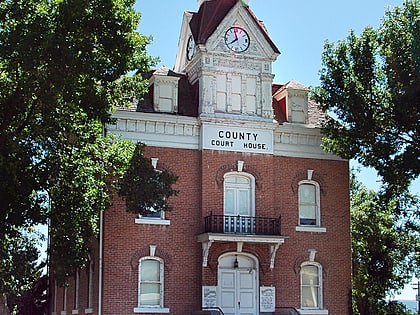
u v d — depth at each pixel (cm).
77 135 2734
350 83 3108
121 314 3083
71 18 2448
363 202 4466
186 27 3675
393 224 4269
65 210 2688
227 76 3419
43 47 2350
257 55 3475
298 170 3481
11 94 2606
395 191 3203
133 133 3247
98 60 2512
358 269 4288
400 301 4484
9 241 2866
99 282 3091
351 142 3181
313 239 3447
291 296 3353
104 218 3133
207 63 3391
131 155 2780
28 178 2588
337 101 3134
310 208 3497
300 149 3506
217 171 3309
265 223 3306
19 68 2545
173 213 3241
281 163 3462
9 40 2405
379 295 4378
